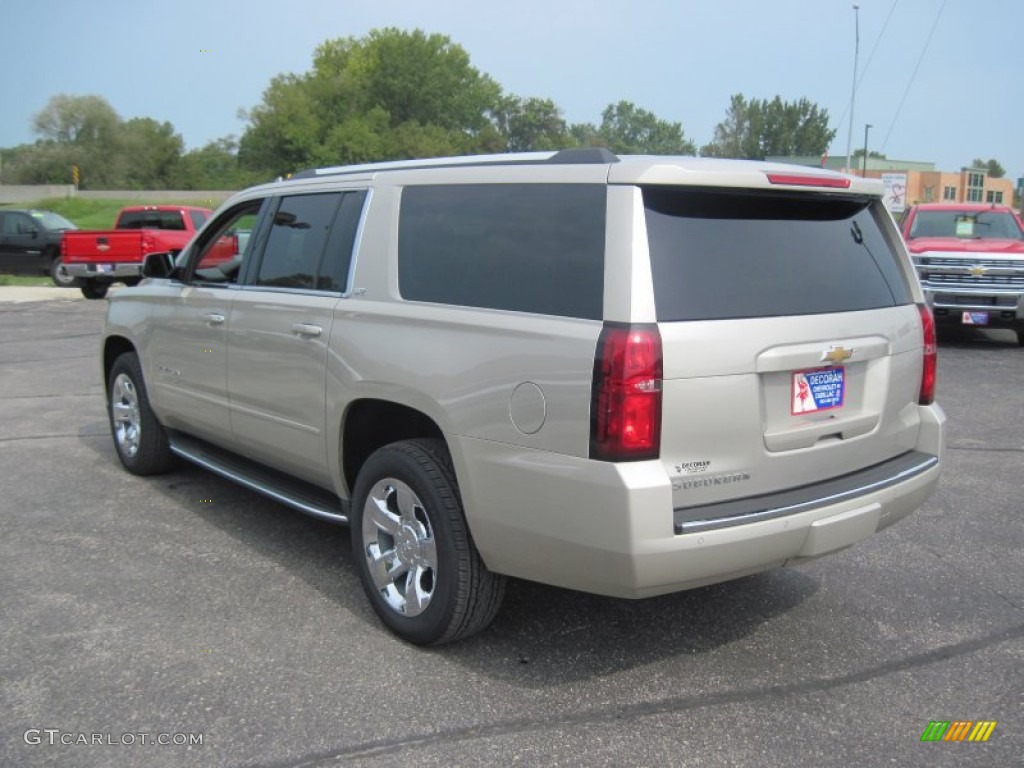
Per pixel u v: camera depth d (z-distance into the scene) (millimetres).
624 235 3102
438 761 3002
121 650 3719
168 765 2959
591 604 4270
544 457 3178
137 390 5957
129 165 89062
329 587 4398
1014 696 3484
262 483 4836
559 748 3086
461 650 3783
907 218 14266
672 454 3078
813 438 3465
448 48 97438
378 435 4234
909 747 3133
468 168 3771
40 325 14430
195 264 5426
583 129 126375
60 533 5082
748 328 3207
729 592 4449
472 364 3412
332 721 3227
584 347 3064
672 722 3262
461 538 3547
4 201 69188
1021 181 23453
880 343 3693
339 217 4320
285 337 4379
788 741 3154
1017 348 12766
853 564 4832
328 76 92062
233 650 3738
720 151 88688
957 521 5512
